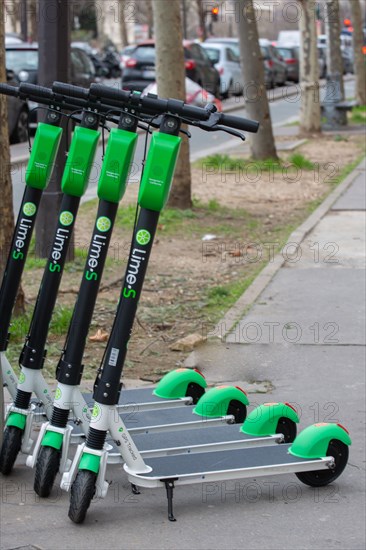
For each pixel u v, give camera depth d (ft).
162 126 16.21
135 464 17.03
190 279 36.60
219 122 16.44
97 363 26.37
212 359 26.89
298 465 17.92
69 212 17.78
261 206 52.16
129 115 16.43
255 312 31.63
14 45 88.12
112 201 16.69
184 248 41.86
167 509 17.54
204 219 48.03
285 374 25.66
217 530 16.84
